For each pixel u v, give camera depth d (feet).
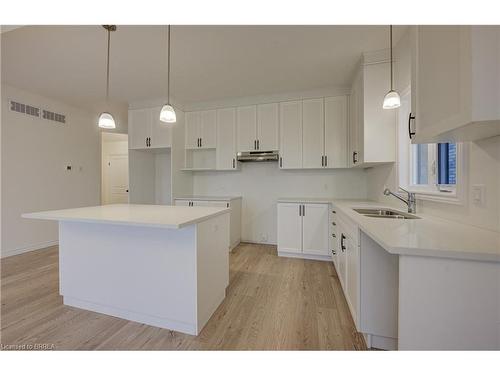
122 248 5.99
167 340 5.22
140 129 13.12
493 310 3.08
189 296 5.42
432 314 3.24
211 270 6.14
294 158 11.59
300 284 8.06
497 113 2.70
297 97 11.53
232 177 13.83
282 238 10.91
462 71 2.92
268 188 13.23
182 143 13.37
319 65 8.89
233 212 12.30
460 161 4.76
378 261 5.07
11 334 5.41
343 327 5.69
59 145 13.09
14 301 6.89
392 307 4.98
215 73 9.62
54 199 12.82
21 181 11.44
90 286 6.34
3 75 9.85
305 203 10.55
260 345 5.07
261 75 9.78
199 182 14.39
